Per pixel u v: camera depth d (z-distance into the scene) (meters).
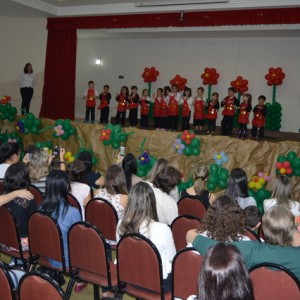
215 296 1.10
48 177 2.71
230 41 11.52
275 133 10.44
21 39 10.91
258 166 6.33
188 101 9.82
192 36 11.73
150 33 11.70
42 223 2.62
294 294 1.79
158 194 3.06
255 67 11.23
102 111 10.66
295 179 5.91
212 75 11.09
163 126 10.14
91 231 2.39
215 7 8.16
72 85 10.63
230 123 9.23
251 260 1.90
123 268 2.35
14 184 2.81
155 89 12.73
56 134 7.56
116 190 3.16
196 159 6.72
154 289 2.27
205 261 1.15
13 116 8.34
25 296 1.69
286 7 7.64
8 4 9.32
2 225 2.80
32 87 9.92
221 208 2.07
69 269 2.60
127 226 2.34
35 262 2.81
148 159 6.55
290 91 10.84
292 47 10.75
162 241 2.30
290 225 1.94
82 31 12.34
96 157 7.44
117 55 13.41
